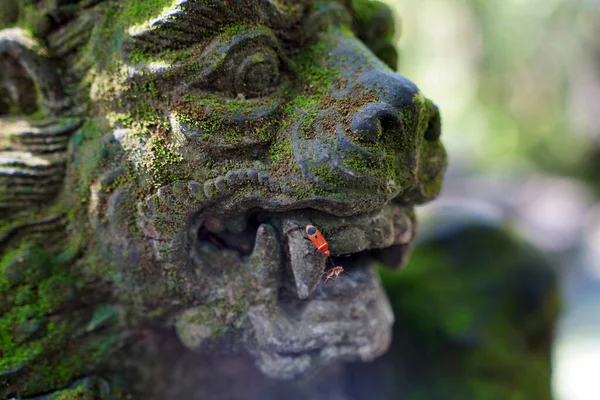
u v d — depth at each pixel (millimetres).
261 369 612
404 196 601
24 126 610
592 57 2578
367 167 564
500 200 2359
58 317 601
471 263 836
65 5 594
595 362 1602
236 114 567
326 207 568
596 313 1872
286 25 588
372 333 609
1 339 589
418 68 2893
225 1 566
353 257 615
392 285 789
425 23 2768
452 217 916
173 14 563
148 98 575
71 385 599
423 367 753
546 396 778
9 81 618
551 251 2141
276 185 567
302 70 592
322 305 600
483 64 2816
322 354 604
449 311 770
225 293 595
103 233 597
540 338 820
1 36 595
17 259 596
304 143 568
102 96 587
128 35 575
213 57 566
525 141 2883
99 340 609
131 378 622
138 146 577
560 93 2744
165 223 578
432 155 604
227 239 598
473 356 750
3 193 601
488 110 2918
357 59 589
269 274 587
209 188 571
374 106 565
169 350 633
